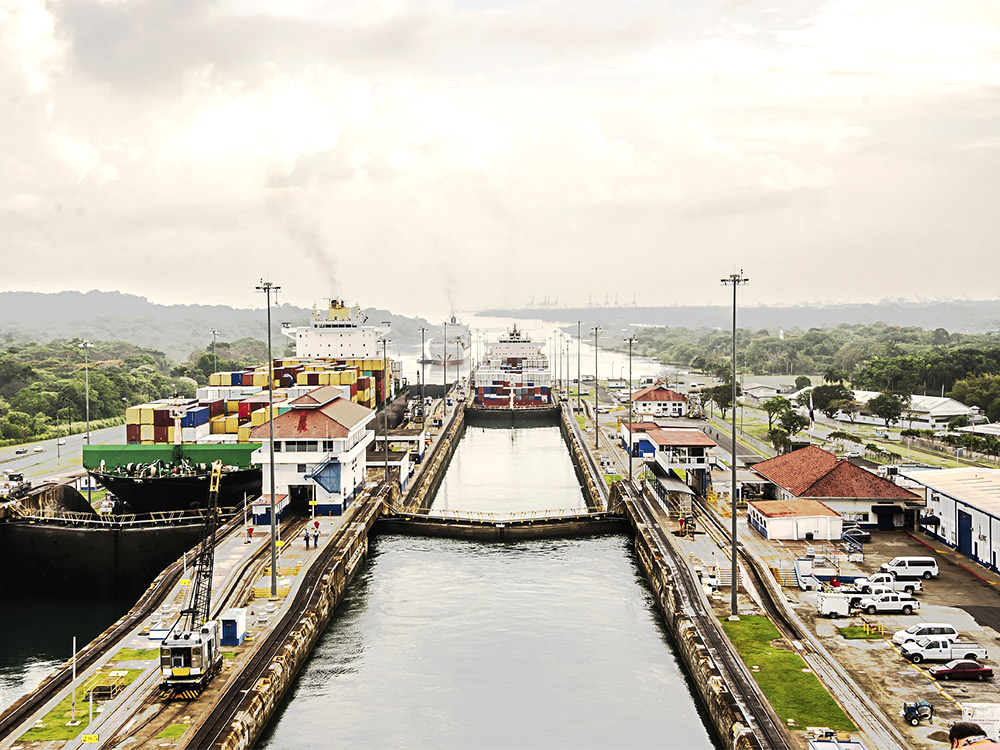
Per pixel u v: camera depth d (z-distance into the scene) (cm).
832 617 7369
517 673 7212
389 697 6712
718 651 6631
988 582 8238
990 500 8962
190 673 5769
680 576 8550
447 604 8994
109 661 6359
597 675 7175
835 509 10300
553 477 16700
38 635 8525
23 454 17512
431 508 13488
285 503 10738
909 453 16050
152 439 12506
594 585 9681
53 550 9925
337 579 8812
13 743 5109
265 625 7281
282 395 15125
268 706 6106
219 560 8869
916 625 6738
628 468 15412
